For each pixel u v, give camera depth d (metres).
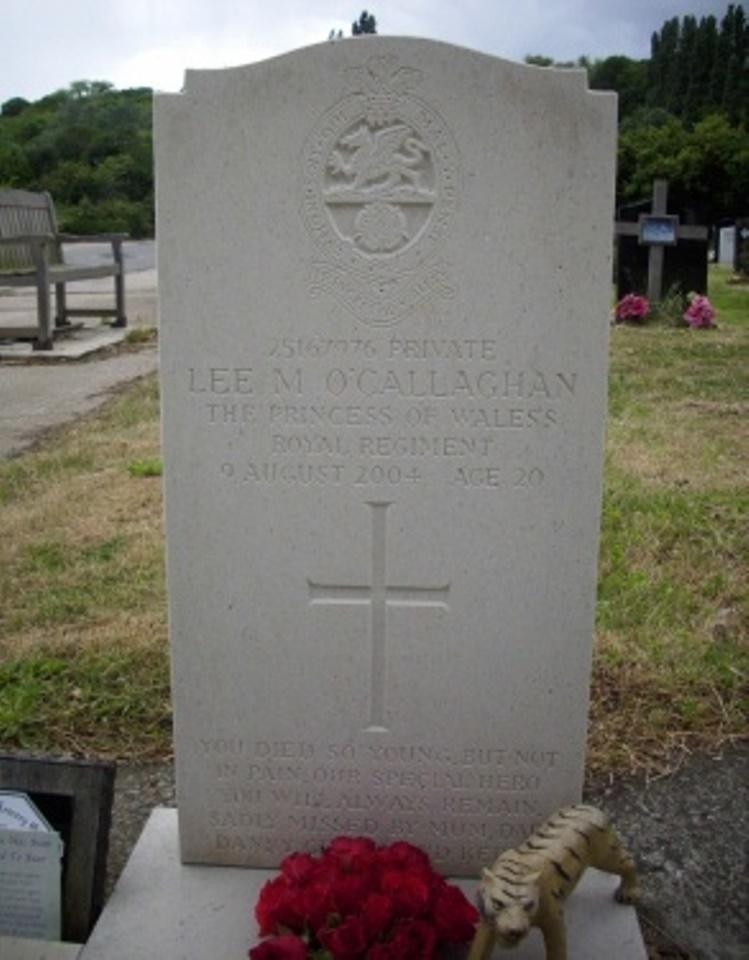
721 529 2.26
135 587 2.04
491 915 1.05
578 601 1.23
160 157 1.14
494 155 1.14
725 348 4.85
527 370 1.18
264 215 1.15
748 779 1.50
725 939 1.24
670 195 10.66
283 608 1.24
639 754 1.55
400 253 1.16
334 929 1.10
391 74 1.12
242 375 1.19
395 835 1.29
